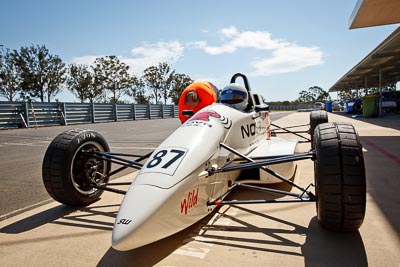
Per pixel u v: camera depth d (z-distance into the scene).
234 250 2.24
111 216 3.05
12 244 2.45
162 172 2.29
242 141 3.56
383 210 2.94
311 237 2.43
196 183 2.42
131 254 2.22
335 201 2.21
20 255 2.27
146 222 1.97
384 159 5.36
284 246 2.29
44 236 2.59
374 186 3.73
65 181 3.07
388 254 2.13
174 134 2.86
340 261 2.06
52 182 3.06
